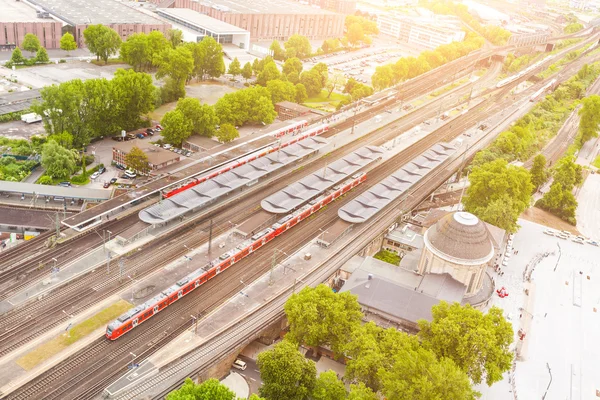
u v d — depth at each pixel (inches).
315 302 7185.0
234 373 7066.9
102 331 7219.5
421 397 5787.4
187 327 7426.2
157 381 6427.2
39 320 7283.5
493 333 6929.1
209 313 7736.2
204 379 6761.8
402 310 7765.8
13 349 6761.8
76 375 6486.2
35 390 6225.4
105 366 6668.3
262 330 7445.9
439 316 7140.8
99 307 7637.8
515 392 7278.5
